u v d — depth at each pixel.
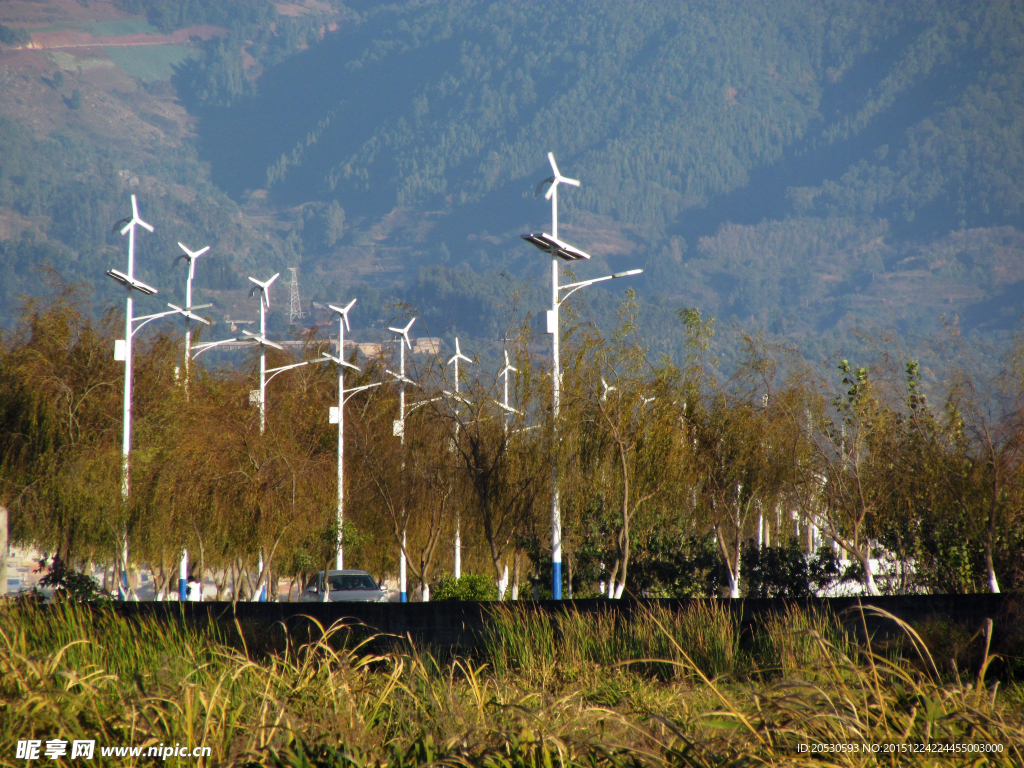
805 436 55.28
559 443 52.16
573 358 54.25
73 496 61.97
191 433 63.59
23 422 64.75
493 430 57.84
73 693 15.36
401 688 17.55
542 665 26.31
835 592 55.22
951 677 20.45
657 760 12.39
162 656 20.78
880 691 14.03
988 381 51.41
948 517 51.22
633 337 55.62
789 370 57.94
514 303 61.19
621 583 51.16
